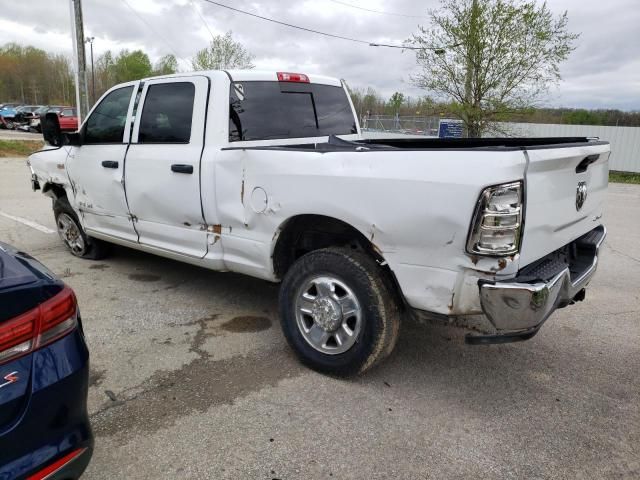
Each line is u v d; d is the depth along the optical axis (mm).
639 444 2645
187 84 3928
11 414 1714
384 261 2895
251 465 2432
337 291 3121
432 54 17391
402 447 2584
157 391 3047
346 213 2912
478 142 4484
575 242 3449
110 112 4621
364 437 2654
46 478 1771
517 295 2443
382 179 2736
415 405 2961
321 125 4520
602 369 3449
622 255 6566
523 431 2740
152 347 3613
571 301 3227
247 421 2766
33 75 78938
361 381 3213
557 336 3973
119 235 4773
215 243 3783
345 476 2375
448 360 3531
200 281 5039
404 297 2830
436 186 2551
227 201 3584
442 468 2441
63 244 6387
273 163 3234
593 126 20875
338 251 3080
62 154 5277
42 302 1845
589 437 2695
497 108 17219
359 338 3035
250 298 4605
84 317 4113
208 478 2346
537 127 21609
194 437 2625
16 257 2061
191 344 3674
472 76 17172
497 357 3590
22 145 21109
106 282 4969
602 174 3559
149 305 4398
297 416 2822
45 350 1830
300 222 3346
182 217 3963
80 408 1929
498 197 2414
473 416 2867
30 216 8109
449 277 2637
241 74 3891
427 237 2641
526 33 16234
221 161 3572
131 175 4312
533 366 3473
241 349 3609
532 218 2582
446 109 18016
